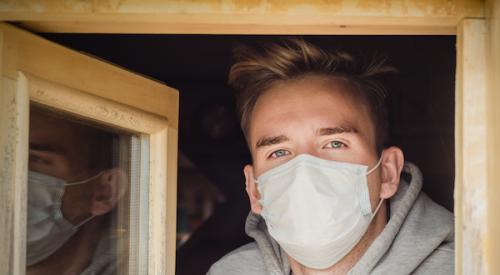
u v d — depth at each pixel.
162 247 2.28
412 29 1.92
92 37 3.40
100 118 2.08
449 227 2.58
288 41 2.85
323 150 2.67
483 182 1.78
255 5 1.82
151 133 2.30
